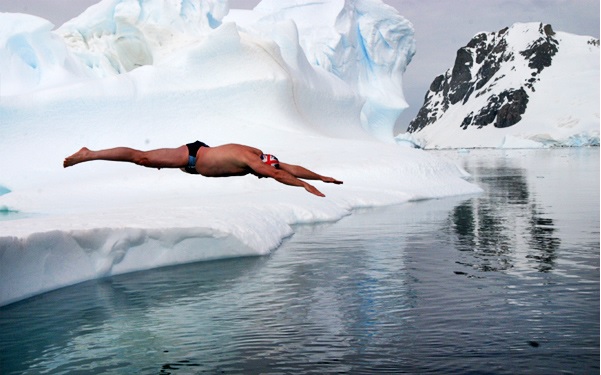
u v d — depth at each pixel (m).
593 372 6.52
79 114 32.72
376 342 7.61
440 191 27.12
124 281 11.18
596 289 9.90
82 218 13.40
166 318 8.83
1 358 7.39
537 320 8.34
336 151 30.61
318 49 49.94
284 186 24.86
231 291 10.28
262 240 13.84
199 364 7.03
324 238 15.68
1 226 11.55
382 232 16.58
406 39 54.81
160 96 34.44
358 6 51.97
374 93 54.09
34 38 34.84
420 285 10.46
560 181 35.56
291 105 37.53
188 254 12.79
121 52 40.38
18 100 31.66
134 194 24.59
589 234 15.62
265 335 7.97
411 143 87.06
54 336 8.16
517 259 12.52
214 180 25.72
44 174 30.75
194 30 40.03
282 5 51.62
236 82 35.66
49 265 10.66
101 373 6.85
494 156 91.06
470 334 7.82
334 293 10.02
